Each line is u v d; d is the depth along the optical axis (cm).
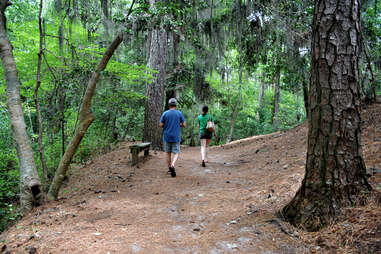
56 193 426
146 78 776
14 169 700
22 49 765
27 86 729
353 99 242
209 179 530
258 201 351
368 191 240
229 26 1065
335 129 242
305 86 1021
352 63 241
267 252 221
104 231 274
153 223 301
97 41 696
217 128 2094
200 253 226
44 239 253
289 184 378
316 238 224
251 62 1219
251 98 2031
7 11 910
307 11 730
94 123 1016
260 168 561
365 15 728
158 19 455
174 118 564
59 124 756
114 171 625
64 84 476
